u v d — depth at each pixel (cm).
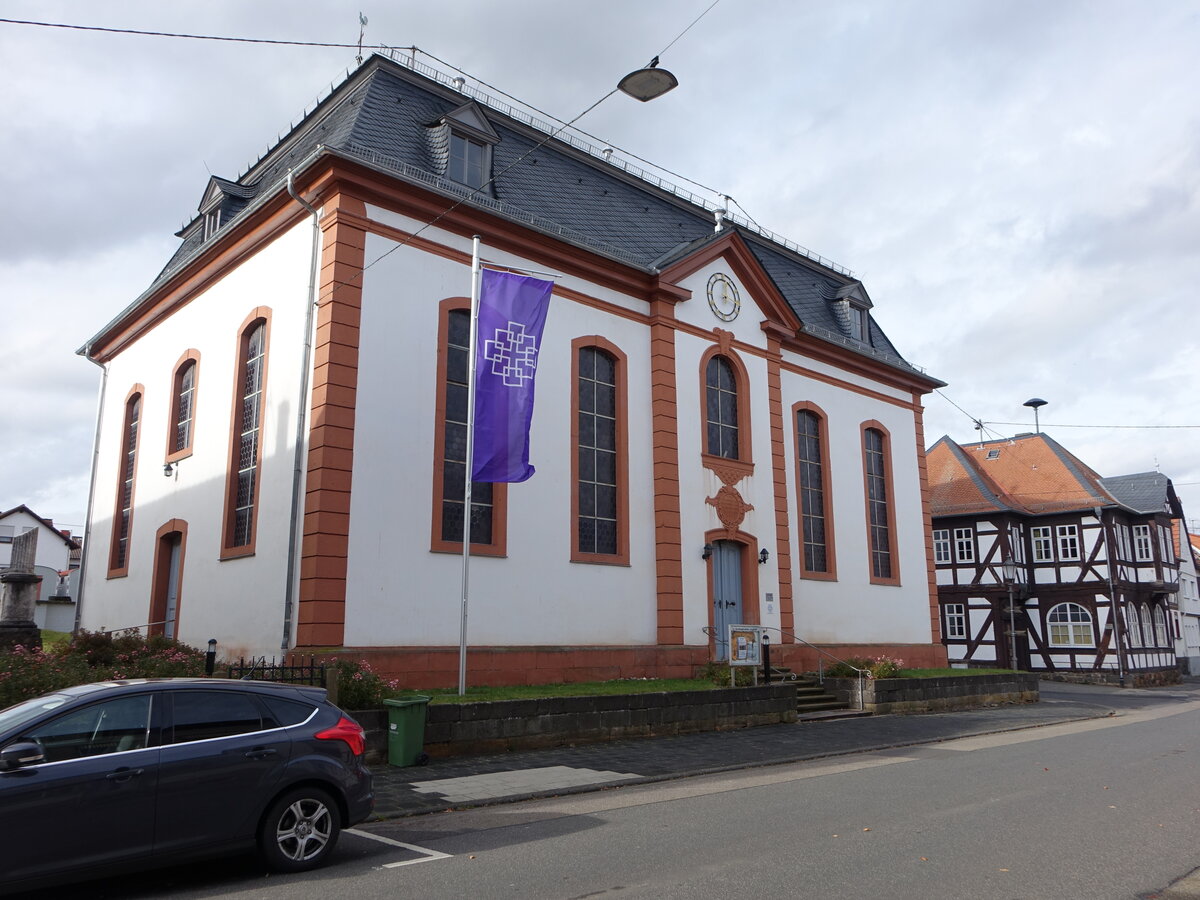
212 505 1809
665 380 2059
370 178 1611
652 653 1912
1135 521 4400
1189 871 682
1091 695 3200
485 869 702
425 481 1627
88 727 639
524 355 1546
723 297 2255
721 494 2138
